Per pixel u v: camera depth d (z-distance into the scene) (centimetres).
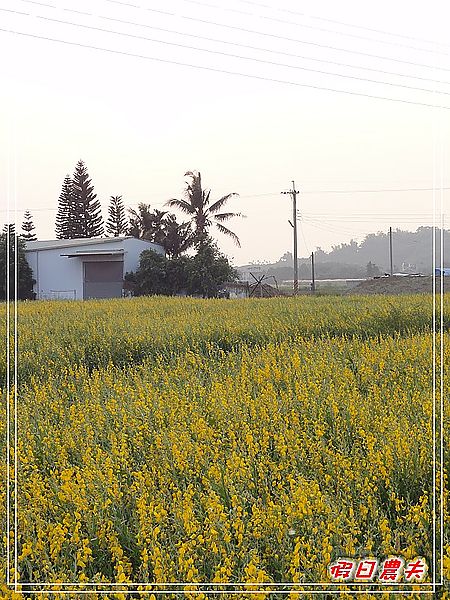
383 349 1088
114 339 1357
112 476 543
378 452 570
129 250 3662
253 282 4484
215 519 468
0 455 659
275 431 669
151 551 449
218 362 1125
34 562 469
